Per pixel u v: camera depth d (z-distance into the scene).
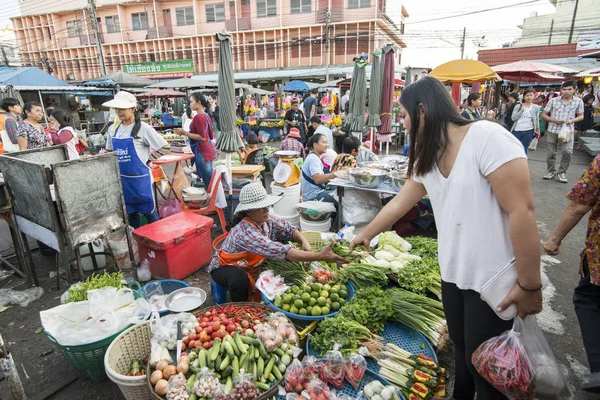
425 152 1.59
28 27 36.69
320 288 2.75
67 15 35.09
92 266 3.92
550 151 7.62
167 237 3.66
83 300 2.68
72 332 2.33
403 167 4.91
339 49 28.42
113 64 34.66
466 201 1.51
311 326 2.53
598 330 2.19
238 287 2.89
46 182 3.06
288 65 30.02
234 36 30.75
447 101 1.55
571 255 4.34
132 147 4.02
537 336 1.64
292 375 2.03
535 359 1.58
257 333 2.28
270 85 31.67
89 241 3.29
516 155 1.37
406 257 3.37
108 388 2.48
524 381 1.51
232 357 2.13
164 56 33.03
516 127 8.10
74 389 2.48
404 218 4.92
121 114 4.04
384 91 7.14
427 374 2.14
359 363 2.15
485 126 1.46
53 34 36.03
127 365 2.37
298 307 2.61
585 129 12.34
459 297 1.75
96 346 2.30
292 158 4.97
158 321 2.41
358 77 6.69
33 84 12.19
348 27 27.91
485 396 1.73
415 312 2.61
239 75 29.77
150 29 32.47
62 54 36.28
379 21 27.19
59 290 3.69
